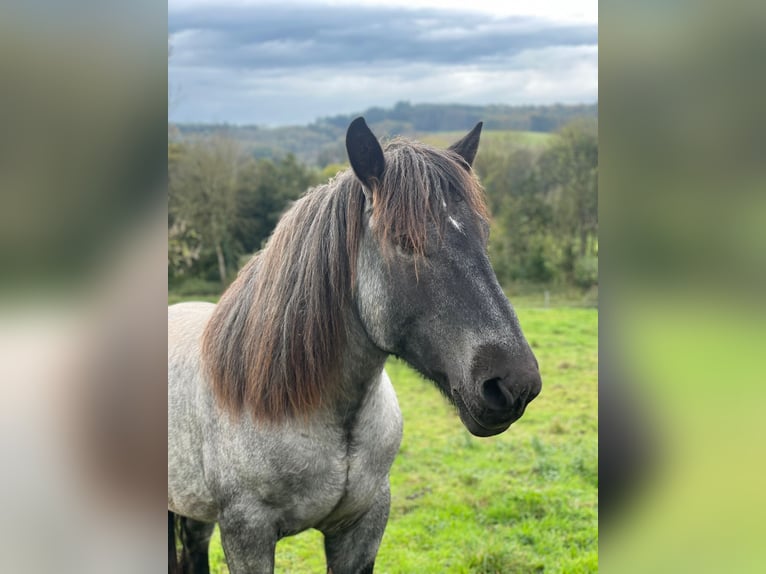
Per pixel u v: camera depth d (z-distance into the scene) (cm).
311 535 514
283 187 2806
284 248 270
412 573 443
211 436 285
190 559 370
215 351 280
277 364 262
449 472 632
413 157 241
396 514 543
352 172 263
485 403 220
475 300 226
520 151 3052
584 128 2961
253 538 272
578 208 2730
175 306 368
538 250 2647
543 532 496
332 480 270
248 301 279
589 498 557
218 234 2589
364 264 251
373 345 262
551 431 748
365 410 272
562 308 2014
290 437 264
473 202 241
